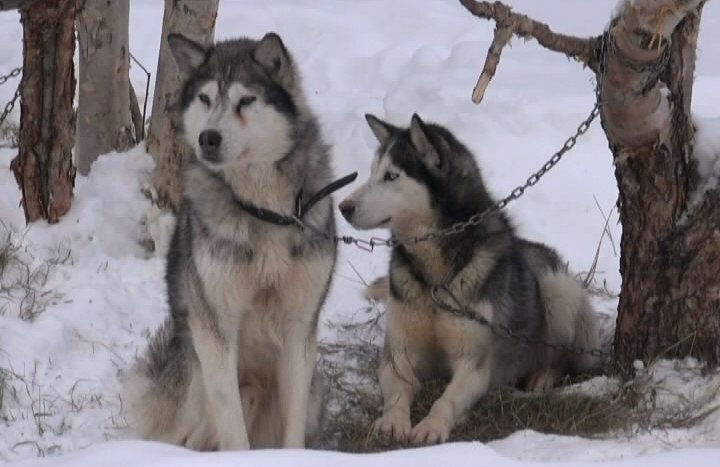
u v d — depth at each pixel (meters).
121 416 10.75
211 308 9.50
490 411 10.75
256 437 10.37
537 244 12.39
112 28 14.69
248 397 10.20
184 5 13.89
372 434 10.31
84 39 14.66
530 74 17.78
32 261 13.08
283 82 9.57
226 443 9.58
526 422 10.42
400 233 11.02
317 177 9.70
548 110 16.06
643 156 10.42
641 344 10.80
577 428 10.04
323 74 18.80
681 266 10.55
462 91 16.66
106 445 8.70
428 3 20.89
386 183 10.88
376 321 12.54
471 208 10.97
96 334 12.12
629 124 10.13
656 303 10.69
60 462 8.49
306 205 9.51
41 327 11.84
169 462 8.00
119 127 15.07
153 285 13.09
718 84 16.45
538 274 12.02
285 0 21.50
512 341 11.37
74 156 15.50
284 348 9.79
